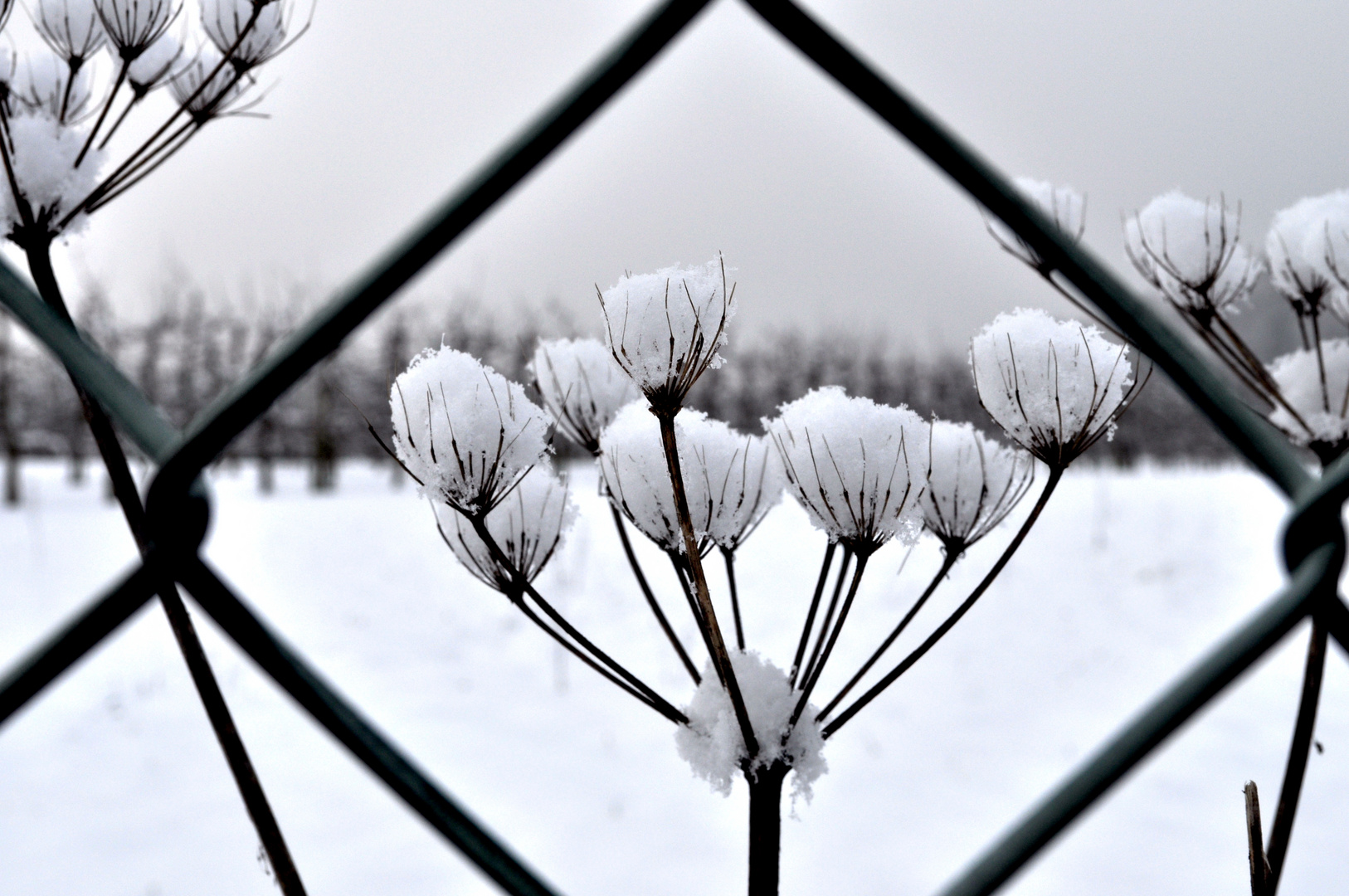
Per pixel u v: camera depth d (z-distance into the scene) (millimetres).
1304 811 4641
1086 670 7422
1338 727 5691
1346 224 863
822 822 4879
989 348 660
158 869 4312
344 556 13484
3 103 919
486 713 6621
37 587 11141
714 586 4219
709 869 4375
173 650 7660
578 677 7297
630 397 864
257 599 10469
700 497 718
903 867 4402
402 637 8773
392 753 562
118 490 775
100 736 5938
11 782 5273
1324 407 855
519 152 497
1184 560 12156
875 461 658
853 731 6246
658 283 605
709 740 706
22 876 4266
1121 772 487
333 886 4129
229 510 20438
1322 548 539
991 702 6738
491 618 9266
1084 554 12750
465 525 691
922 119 542
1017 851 485
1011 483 680
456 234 506
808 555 9664
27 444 29078
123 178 873
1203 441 43094
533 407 664
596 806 5055
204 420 541
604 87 497
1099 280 563
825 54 537
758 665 725
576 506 716
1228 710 6117
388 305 514
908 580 9273
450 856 4375
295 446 32031
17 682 553
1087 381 635
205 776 5312
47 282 814
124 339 26516
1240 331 942
